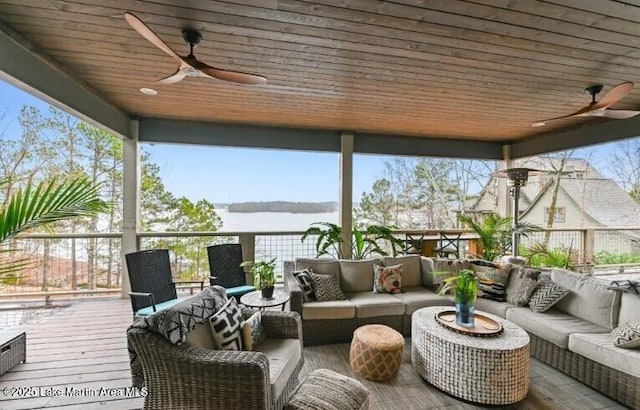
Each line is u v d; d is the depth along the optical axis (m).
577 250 5.96
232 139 4.98
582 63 2.77
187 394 1.69
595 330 2.58
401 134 5.68
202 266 5.03
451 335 2.38
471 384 2.20
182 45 2.52
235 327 2.07
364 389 1.81
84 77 3.19
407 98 3.75
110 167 7.33
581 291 2.89
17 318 3.73
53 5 1.99
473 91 3.51
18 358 2.60
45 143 6.85
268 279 3.19
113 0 1.93
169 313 1.81
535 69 2.91
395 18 2.10
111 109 3.99
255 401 1.62
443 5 1.95
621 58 2.66
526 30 2.23
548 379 2.50
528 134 5.65
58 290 4.37
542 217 7.72
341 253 5.43
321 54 2.65
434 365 2.38
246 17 2.11
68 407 2.08
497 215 5.77
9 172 6.51
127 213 4.55
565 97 3.68
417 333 2.59
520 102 3.88
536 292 3.13
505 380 2.15
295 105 4.07
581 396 2.28
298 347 2.27
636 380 2.09
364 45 2.49
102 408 2.08
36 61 2.55
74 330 3.36
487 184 8.90
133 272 3.15
